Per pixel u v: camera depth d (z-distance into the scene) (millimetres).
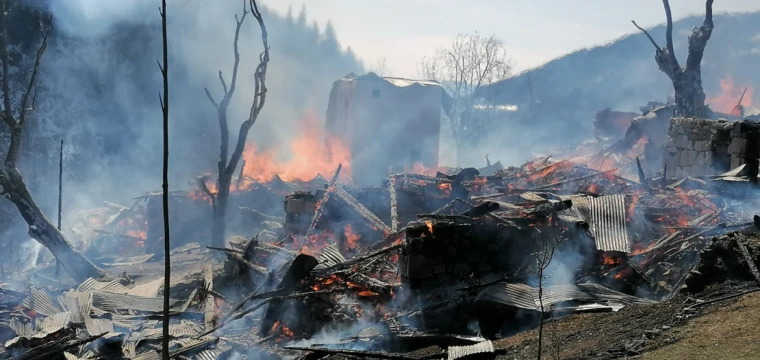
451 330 13539
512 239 14766
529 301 13125
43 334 16172
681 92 35906
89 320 17266
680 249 16781
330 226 26266
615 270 14961
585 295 13289
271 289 18062
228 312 17828
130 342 16109
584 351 9555
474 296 13852
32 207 28734
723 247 11352
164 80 9328
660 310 10656
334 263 17375
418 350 12250
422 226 14609
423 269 14555
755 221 14375
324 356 12578
